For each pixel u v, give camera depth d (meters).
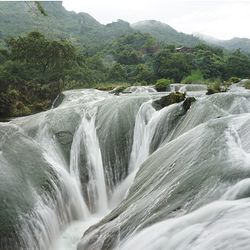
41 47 31.50
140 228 4.87
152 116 10.75
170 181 5.75
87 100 16.86
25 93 24.12
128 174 10.10
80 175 9.41
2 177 6.72
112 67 47.94
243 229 3.61
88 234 6.21
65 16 131.38
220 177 4.82
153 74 47.22
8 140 8.30
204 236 3.79
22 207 6.35
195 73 46.72
